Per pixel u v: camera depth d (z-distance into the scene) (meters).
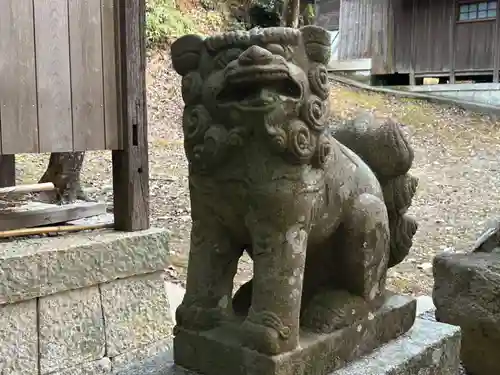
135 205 2.91
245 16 13.04
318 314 1.67
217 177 1.53
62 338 2.63
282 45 1.43
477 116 10.78
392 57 12.80
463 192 7.02
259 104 1.40
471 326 2.50
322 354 1.59
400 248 2.00
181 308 1.68
